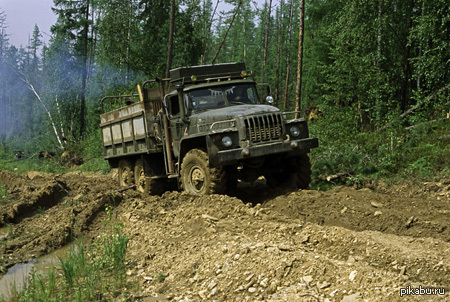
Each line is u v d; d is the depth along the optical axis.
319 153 13.65
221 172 9.27
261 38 59.56
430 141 12.67
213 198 8.93
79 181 17.50
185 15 39.94
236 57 61.59
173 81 10.99
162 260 6.69
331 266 5.29
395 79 23.22
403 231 6.92
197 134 9.55
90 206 9.83
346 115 14.93
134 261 6.93
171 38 28.80
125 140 13.28
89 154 28.09
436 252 5.68
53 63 43.06
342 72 18.06
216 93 10.54
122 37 38.28
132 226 8.46
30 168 27.38
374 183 10.81
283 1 47.28
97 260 6.92
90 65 42.59
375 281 4.80
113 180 16.88
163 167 12.35
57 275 6.75
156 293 5.82
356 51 18.12
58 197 12.57
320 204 8.47
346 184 11.08
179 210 8.76
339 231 6.45
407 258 5.49
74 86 42.91
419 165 11.16
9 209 11.13
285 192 9.67
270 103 11.00
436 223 6.84
